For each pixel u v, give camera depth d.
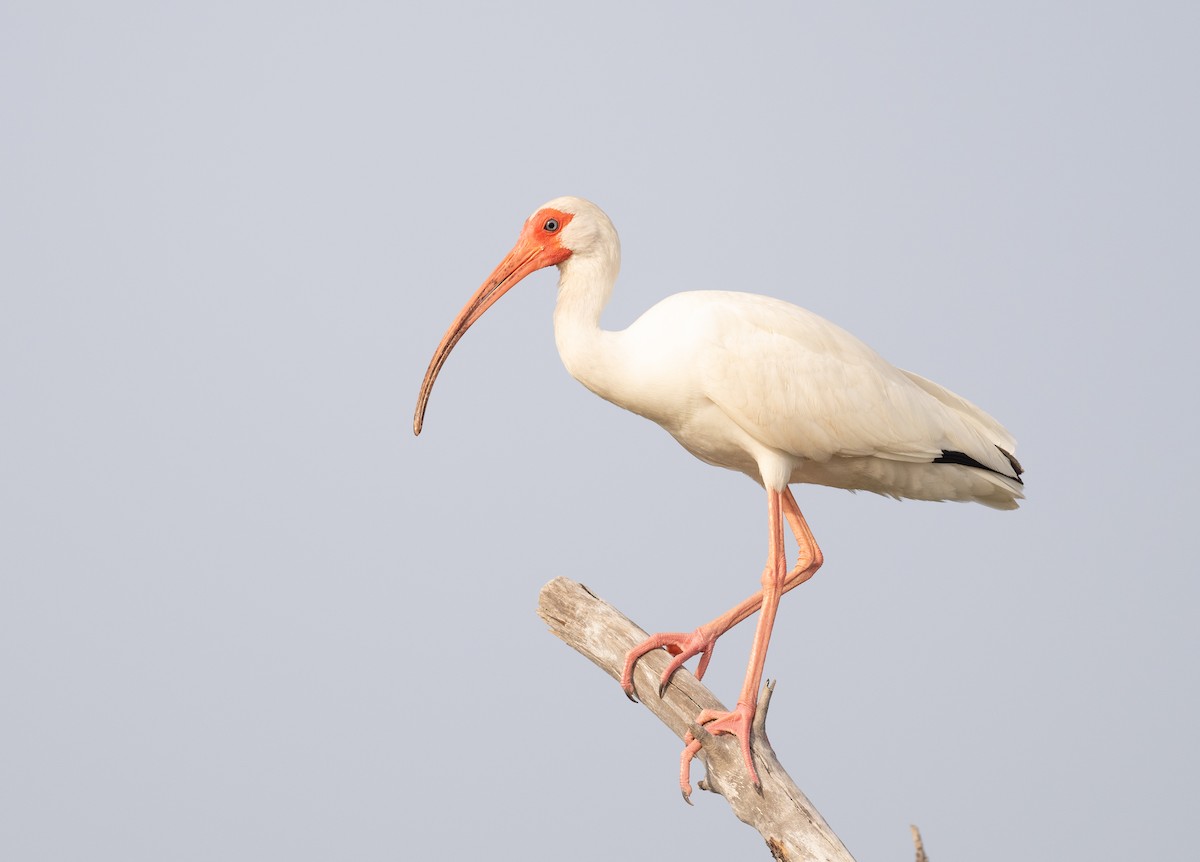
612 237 12.50
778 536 12.02
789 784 10.45
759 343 11.95
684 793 10.85
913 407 12.38
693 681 11.36
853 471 12.87
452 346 12.96
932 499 13.27
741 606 12.07
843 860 10.01
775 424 11.99
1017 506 13.32
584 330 12.23
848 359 12.25
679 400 12.07
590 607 11.88
